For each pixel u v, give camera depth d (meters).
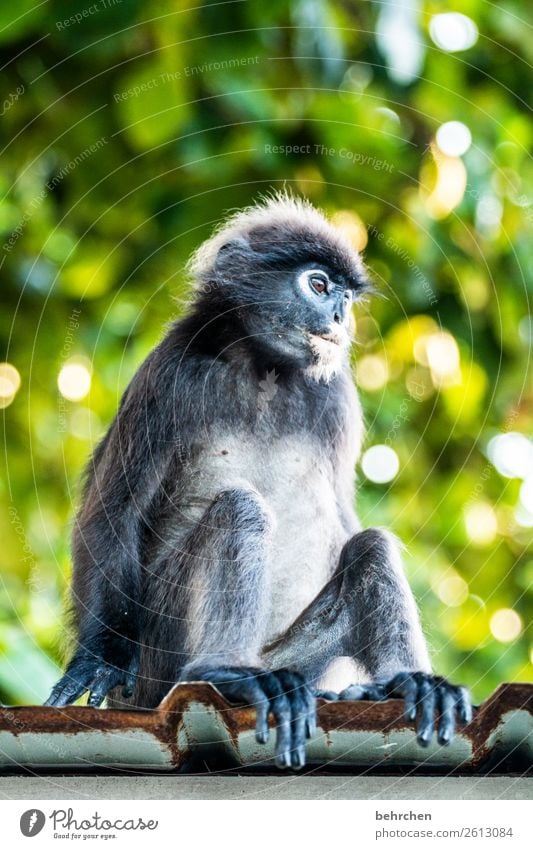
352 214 12.99
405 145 13.04
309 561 8.53
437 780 6.14
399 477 14.25
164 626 7.68
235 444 8.59
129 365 13.12
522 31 13.31
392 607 7.59
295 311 8.88
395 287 13.32
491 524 14.67
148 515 8.22
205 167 12.04
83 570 7.91
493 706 5.82
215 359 8.70
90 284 12.51
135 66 11.77
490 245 13.58
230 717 5.96
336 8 12.52
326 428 8.91
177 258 12.36
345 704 5.97
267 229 9.18
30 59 11.99
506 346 13.79
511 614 14.65
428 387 13.94
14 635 10.09
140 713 5.71
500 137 13.48
